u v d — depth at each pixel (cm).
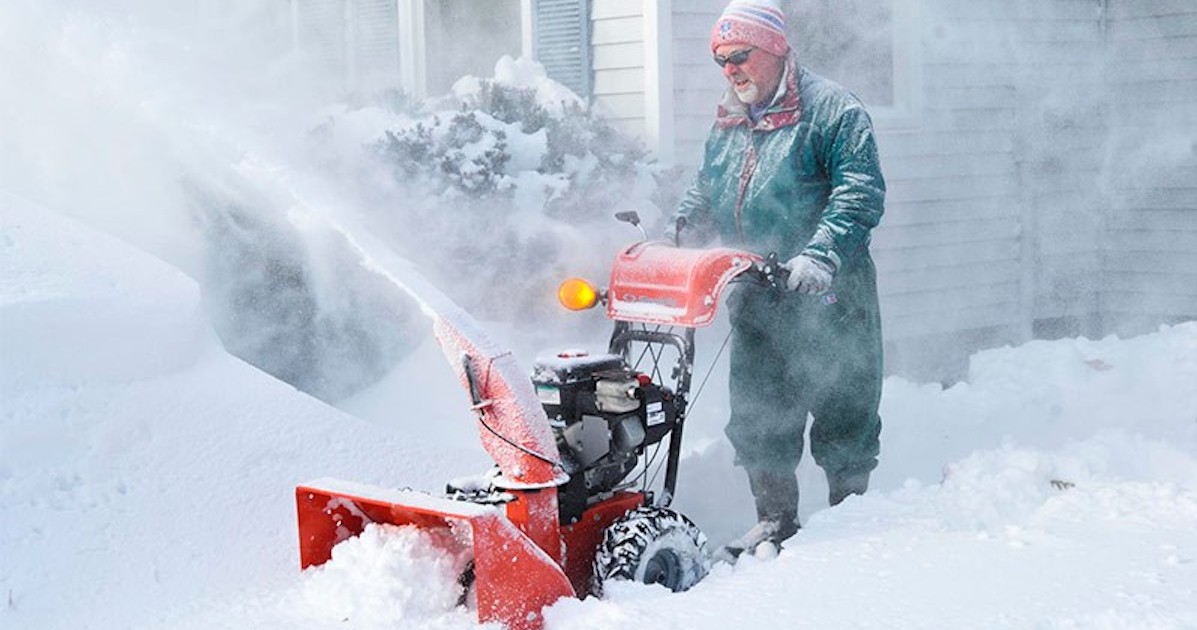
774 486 568
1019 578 407
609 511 447
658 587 419
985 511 485
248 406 503
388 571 396
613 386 451
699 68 873
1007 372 876
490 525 382
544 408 454
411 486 502
